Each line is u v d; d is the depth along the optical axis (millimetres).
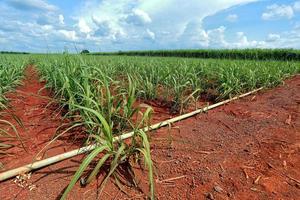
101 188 1604
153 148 2189
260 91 4863
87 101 2197
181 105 3188
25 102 3564
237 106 3727
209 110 3475
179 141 2357
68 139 2287
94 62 5500
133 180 1688
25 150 2062
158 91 4125
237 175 1821
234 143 2354
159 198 1562
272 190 1665
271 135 2562
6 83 3994
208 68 5309
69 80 2711
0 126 2553
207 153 2133
